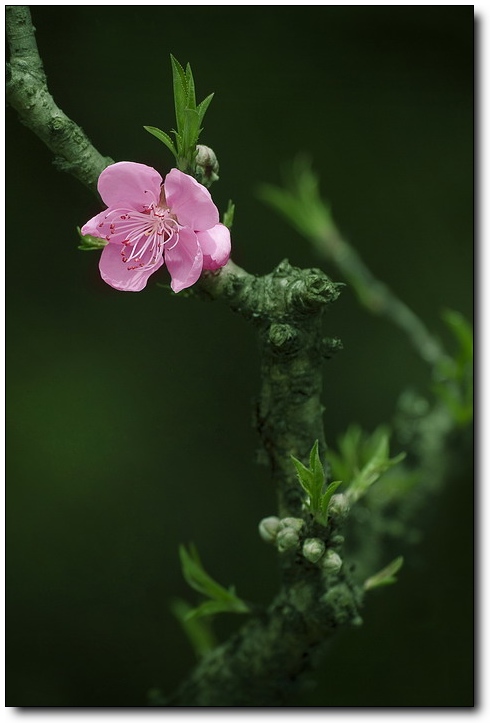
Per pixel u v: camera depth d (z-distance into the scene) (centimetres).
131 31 113
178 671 104
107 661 104
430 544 107
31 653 103
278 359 82
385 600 104
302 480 81
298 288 81
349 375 115
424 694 103
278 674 87
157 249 81
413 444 100
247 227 115
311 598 84
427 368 115
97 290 113
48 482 107
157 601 106
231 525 109
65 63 109
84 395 110
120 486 108
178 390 112
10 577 105
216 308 113
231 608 86
